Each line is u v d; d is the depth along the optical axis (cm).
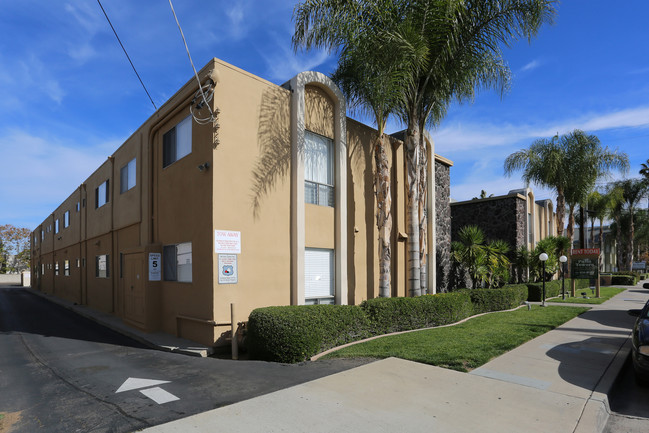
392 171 1405
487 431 435
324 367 690
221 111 896
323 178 1130
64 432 446
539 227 2764
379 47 1009
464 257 1678
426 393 545
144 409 509
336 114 1161
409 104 1210
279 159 1008
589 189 2495
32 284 4206
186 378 646
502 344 830
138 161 1307
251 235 934
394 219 1387
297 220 1013
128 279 1239
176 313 1012
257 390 569
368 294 1247
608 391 570
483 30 1118
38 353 888
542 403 516
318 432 428
